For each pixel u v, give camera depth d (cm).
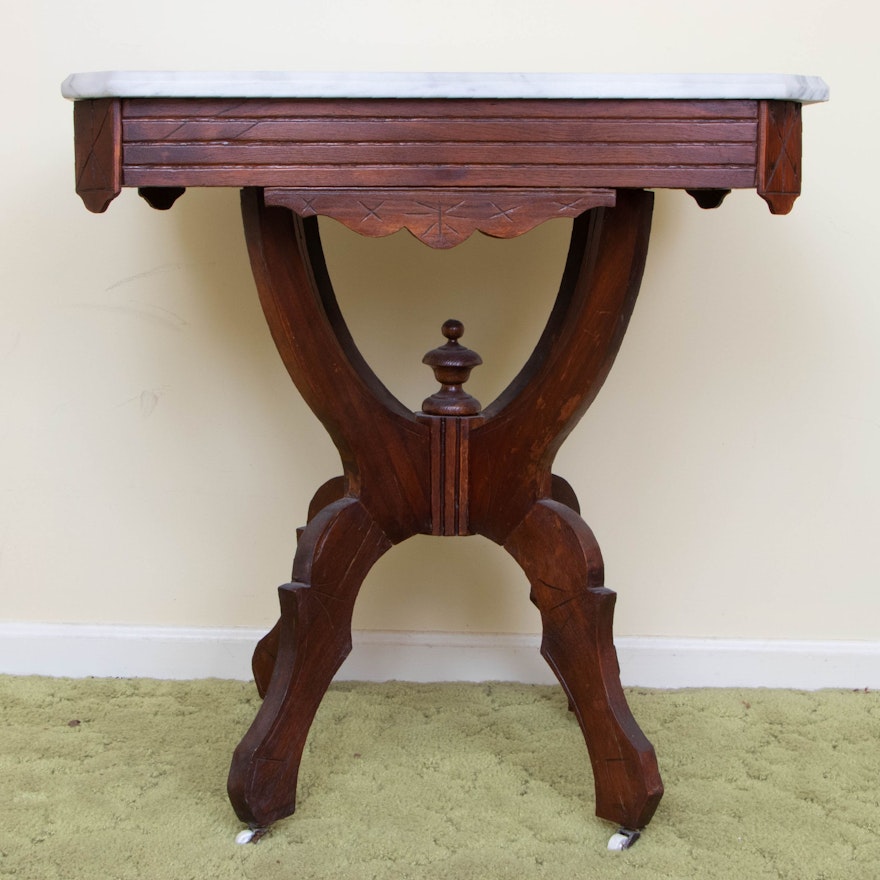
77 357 170
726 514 172
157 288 168
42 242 167
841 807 132
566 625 127
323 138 108
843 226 167
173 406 171
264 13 162
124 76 105
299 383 125
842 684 173
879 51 163
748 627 173
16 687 166
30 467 171
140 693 165
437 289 167
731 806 132
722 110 108
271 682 126
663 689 172
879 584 172
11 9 163
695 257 167
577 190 109
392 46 163
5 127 165
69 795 132
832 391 170
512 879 115
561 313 136
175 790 134
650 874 117
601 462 171
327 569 125
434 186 108
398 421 129
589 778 138
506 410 129
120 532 172
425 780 137
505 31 162
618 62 163
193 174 108
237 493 172
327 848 121
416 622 173
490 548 172
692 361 169
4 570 173
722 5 162
